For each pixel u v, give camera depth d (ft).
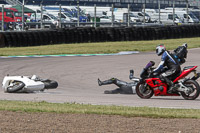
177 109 102.17
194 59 269.23
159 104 115.55
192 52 322.75
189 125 82.84
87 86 169.48
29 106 102.58
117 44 383.24
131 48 346.74
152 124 83.30
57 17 484.33
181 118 90.68
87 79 188.96
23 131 75.66
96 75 201.05
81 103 114.42
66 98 127.13
